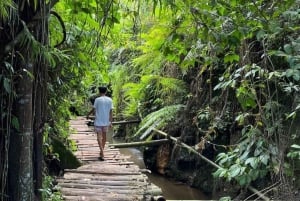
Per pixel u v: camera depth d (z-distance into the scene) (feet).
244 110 13.88
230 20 8.96
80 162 20.22
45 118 9.14
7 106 7.88
